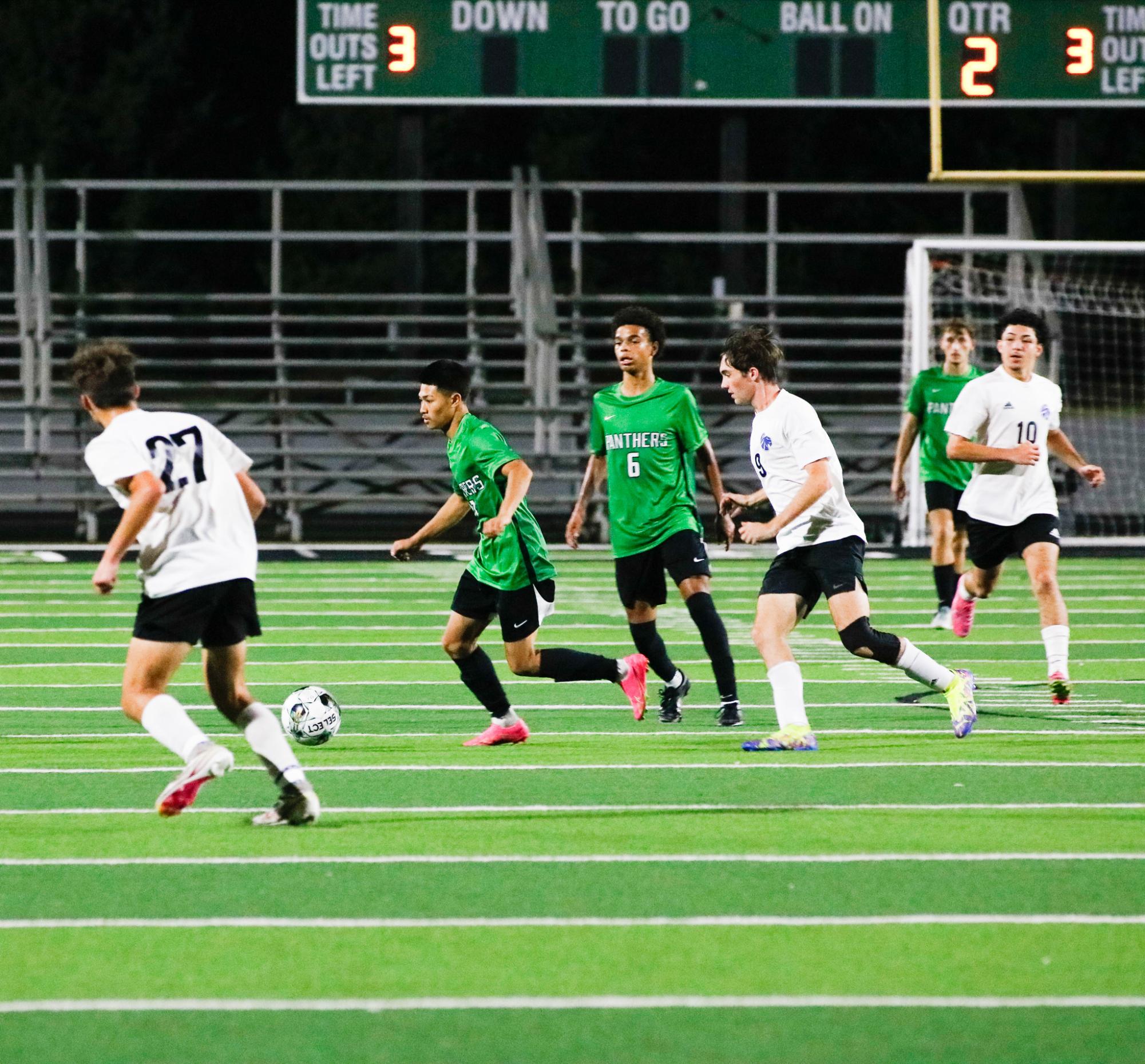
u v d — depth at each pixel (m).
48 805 26.08
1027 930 19.70
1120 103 77.00
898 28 77.00
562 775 28.38
